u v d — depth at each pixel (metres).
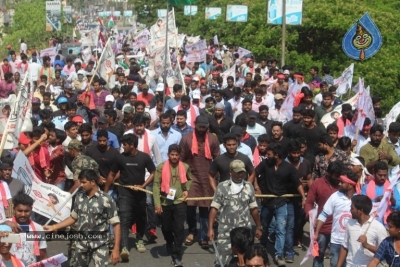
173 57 27.78
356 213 8.18
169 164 10.47
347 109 13.60
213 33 44.94
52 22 58.62
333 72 31.34
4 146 10.70
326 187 9.66
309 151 12.45
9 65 24.92
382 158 12.09
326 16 31.16
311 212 9.32
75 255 8.70
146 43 35.81
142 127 11.96
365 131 13.20
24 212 7.77
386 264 7.50
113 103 16.38
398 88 31.39
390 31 31.91
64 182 11.62
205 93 19.39
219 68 26.25
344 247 8.44
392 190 9.44
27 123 11.39
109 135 12.04
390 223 7.43
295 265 10.77
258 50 32.94
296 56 31.84
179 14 61.03
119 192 10.83
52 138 11.68
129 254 11.12
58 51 36.66
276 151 10.55
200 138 11.40
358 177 10.03
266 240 11.06
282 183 10.61
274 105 17.31
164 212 10.54
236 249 6.87
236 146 10.67
